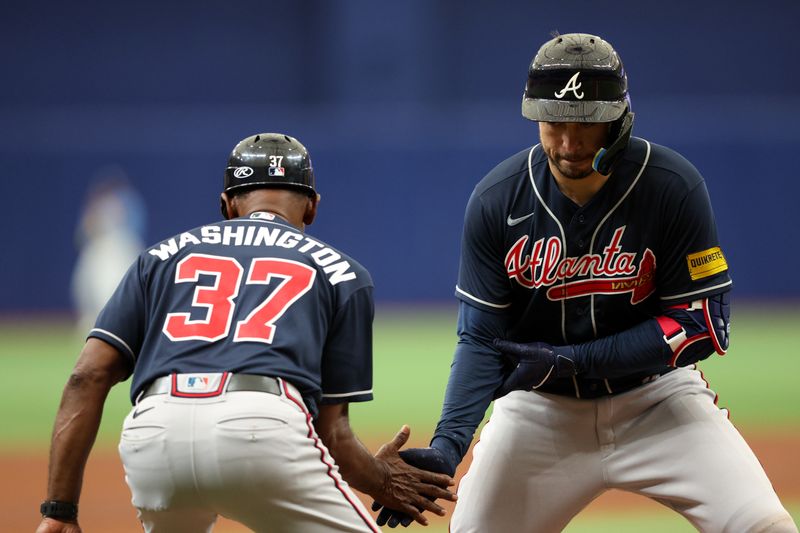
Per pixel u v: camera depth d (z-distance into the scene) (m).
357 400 14.93
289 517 13.80
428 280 79.19
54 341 67.75
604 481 16.81
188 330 14.23
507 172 16.11
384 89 91.00
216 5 95.19
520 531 17.19
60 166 78.19
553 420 16.80
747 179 78.38
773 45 96.19
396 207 78.69
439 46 95.19
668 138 78.12
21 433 39.81
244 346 14.03
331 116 92.56
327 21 94.00
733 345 62.78
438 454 15.59
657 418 16.48
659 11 96.00
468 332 16.55
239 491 13.60
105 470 33.59
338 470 14.90
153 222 78.94
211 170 79.00
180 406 13.73
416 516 15.63
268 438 13.54
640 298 16.08
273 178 15.84
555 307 16.23
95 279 68.81
